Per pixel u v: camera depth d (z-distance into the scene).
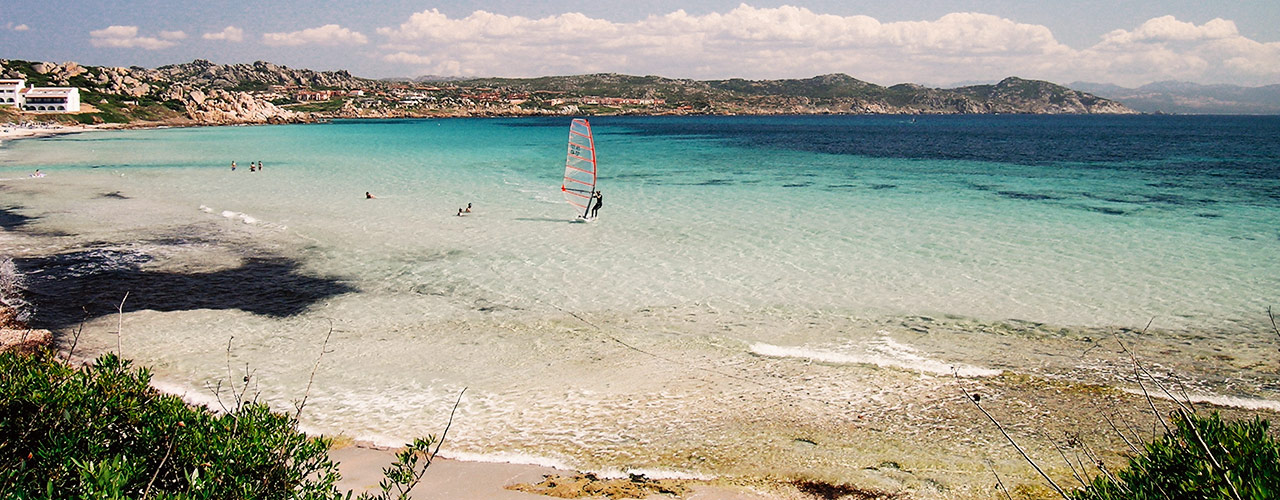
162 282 20.03
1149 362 14.11
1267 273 20.36
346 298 18.58
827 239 25.33
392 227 27.78
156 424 6.70
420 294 18.92
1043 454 10.42
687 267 21.55
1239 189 39.19
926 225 27.95
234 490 6.19
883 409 12.08
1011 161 60.44
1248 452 5.57
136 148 75.56
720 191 38.88
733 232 26.70
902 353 14.70
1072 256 22.62
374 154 67.88
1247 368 13.74
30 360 7.24
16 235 26.00
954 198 35.69
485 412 12.03
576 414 11.98
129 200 34.84
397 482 7.38
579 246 24.45
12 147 75.25
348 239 25.55
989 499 9.21
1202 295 18.39
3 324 16.39
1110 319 16.69
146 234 26.33
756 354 14.70
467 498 9.23
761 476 9.88
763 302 18.16
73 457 5.91
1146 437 10.88
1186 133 135.50
